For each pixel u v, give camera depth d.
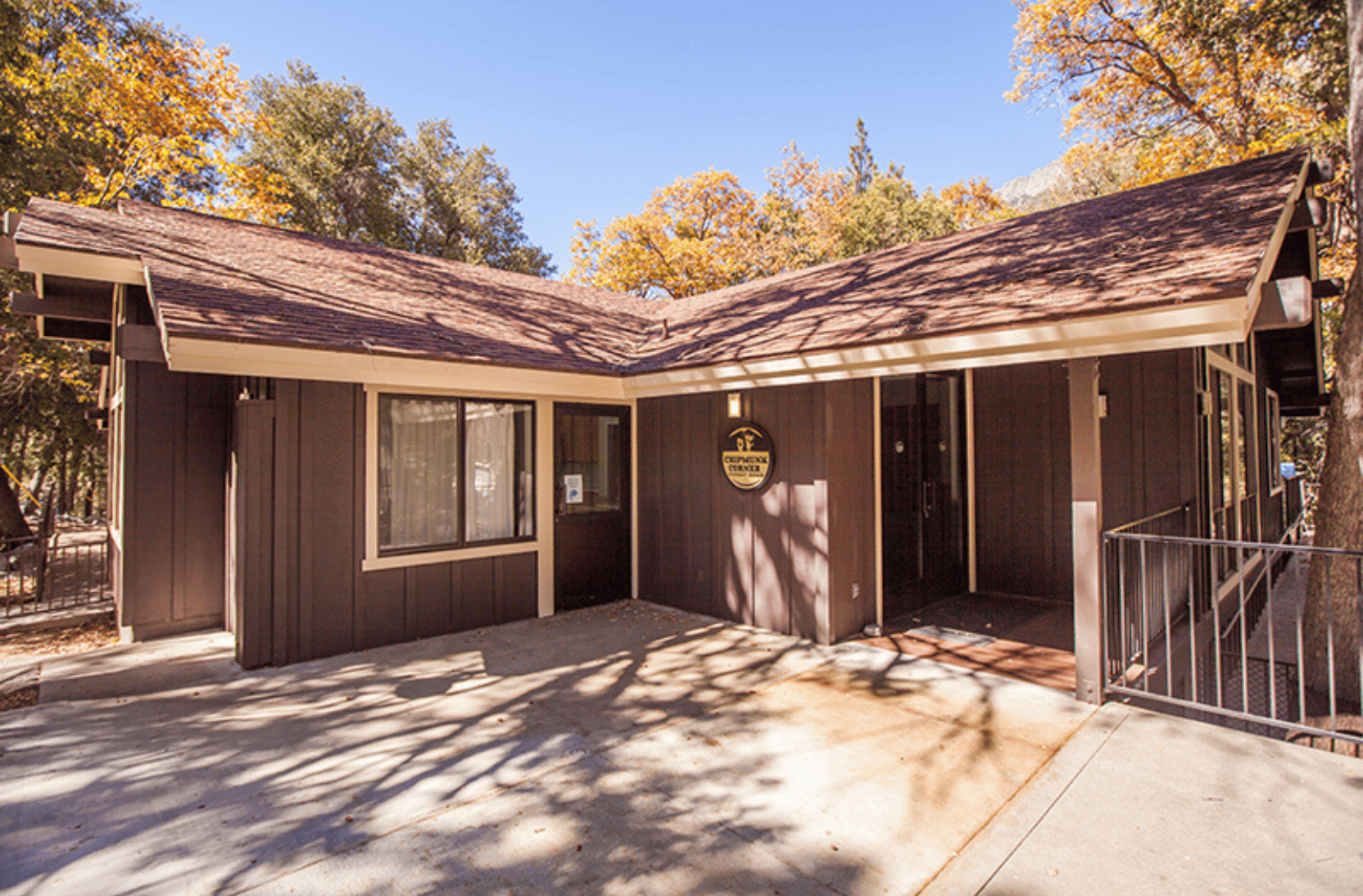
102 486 22.59
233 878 2.56
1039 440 6.97
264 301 5.66
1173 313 3.56
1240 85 13.08
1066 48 15.11
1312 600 5.33
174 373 6.45
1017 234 7.07
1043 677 4.70
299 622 5.35
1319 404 11.52
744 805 3.08
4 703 4.54
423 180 30.05
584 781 3.33
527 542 6.73
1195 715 5.14
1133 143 16.42
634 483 7.68
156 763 3.57
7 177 11.56
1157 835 2.74
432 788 3.28
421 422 6.05
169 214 7.69
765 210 30.34
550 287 11.26
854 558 5.92
